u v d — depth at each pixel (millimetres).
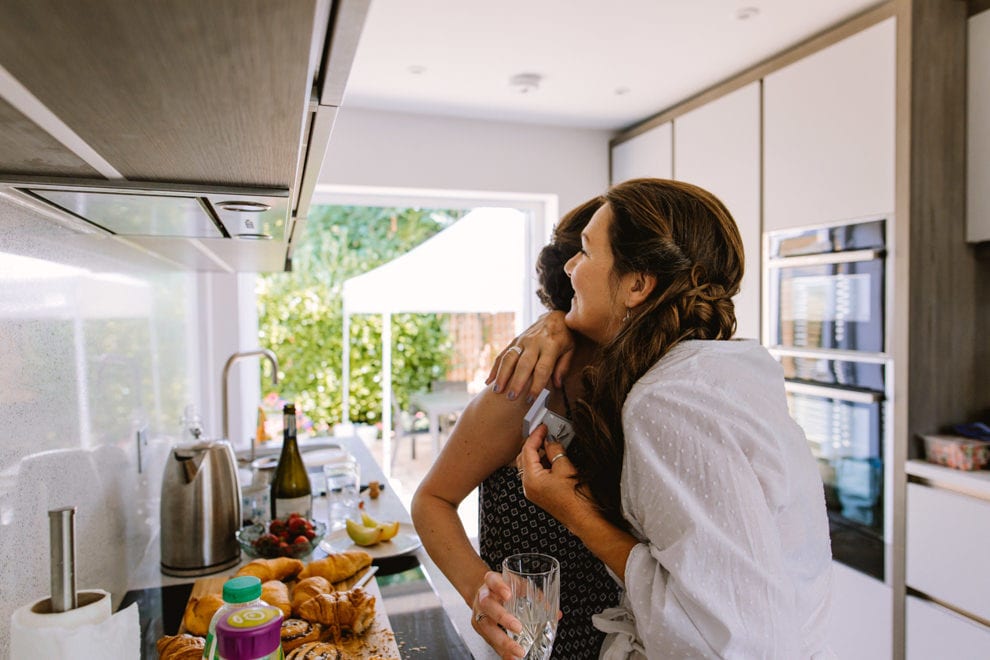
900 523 2104
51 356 913
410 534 1488
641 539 779
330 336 4992
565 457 854
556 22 2307
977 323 2191
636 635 813
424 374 4281
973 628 1888
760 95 2697
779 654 650
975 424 2080
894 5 2111
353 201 3527
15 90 393
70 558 649
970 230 2156
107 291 1211
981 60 2121
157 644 910
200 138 513
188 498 1293
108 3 281
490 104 3246
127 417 1352
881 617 2174
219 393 3256
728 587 646
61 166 622
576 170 3711
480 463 985
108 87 392
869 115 2217
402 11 2203
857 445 2256
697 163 3074
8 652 751
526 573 775
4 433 755
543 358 947
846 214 2318
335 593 1028
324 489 1891
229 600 651
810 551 793
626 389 808
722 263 853
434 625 1057
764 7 2229
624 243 837
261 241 1294
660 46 2545
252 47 336
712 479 676
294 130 491
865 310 2227
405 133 3383
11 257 782
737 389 738
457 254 3922
